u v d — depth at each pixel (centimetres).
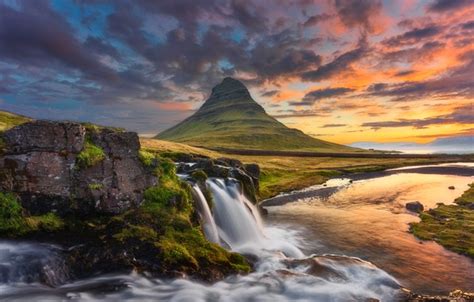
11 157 1686
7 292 1342
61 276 1500
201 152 12250
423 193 5731
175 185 2230
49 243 1633
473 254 2492
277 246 2691
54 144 1802
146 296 1506
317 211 4300
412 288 1964
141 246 1731
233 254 1944
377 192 5959
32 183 1706
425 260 2427
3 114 4594
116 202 1905
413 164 13500
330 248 2725
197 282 1661
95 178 1884
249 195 3609
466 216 3653
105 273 1580
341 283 1797
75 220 1783
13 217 1612
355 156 16538
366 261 2283
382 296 1727
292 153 16438
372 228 3362
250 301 1562
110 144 2023
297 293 1659
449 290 1941
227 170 3516
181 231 1936
